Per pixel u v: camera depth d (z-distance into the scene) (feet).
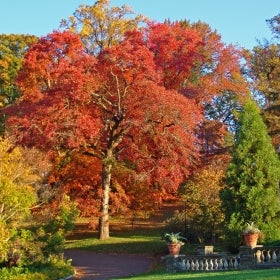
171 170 102.06
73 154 114.73
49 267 74.64
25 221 77.87
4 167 68.80
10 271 69.26
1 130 121.39
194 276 53.36
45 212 80.33
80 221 139.64
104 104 108.37
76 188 115.34
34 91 113.91
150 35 126.52
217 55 145.69
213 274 53.98
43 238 77.46
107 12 137.28
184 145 104.32
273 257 59.98
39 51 112.98
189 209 95.35
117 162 112.47
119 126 107.55
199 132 144.46
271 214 69.46
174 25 144.46
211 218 88.99
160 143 104.32
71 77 98.58
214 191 89.86
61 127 99.60
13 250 71.77
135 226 128.06
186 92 133.59
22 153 77.46
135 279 57.57
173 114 100.48
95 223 114.62
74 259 93.91
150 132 102.89
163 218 135.03
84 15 136.77
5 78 164.66
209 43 147.54
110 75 105.19
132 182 114.01
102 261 91.04
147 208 119.03
